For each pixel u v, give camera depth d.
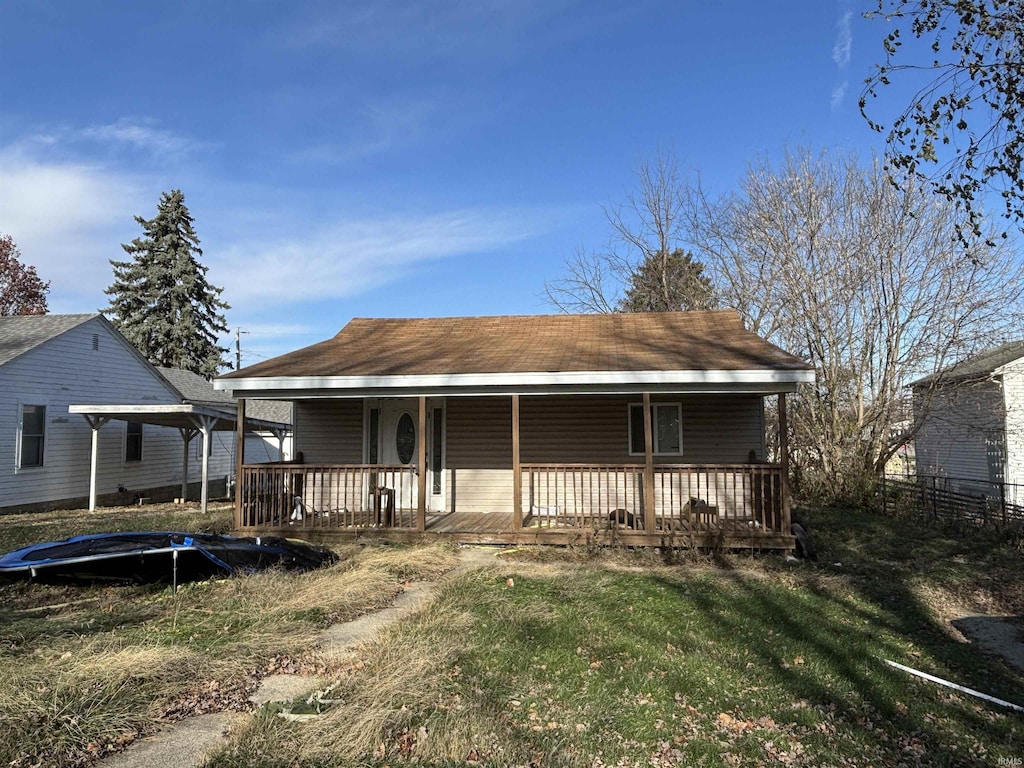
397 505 12.24
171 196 35.84
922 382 17.86
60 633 5.31
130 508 16.02
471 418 12.26
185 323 34.84
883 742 3.88
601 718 4.02
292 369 10.71
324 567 8.13
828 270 18.38
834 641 5.66
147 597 6.79
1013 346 18.38
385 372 10.20
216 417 15.55
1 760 3.27
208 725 3.81
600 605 6.56
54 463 15.52
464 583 7.26
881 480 17.09
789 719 4.12
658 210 26.84
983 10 5.75
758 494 11.27
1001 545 11.03
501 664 4.84
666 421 11.79
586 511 11.77
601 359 10.48
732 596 7.04
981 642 6.06
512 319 14.70
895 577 8.44
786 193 19.34
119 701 3.93
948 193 6.39
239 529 10.30
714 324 13.35
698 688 4.56
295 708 3.95
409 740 3.64
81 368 16.47
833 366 17.88
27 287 32.47
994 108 6.02
